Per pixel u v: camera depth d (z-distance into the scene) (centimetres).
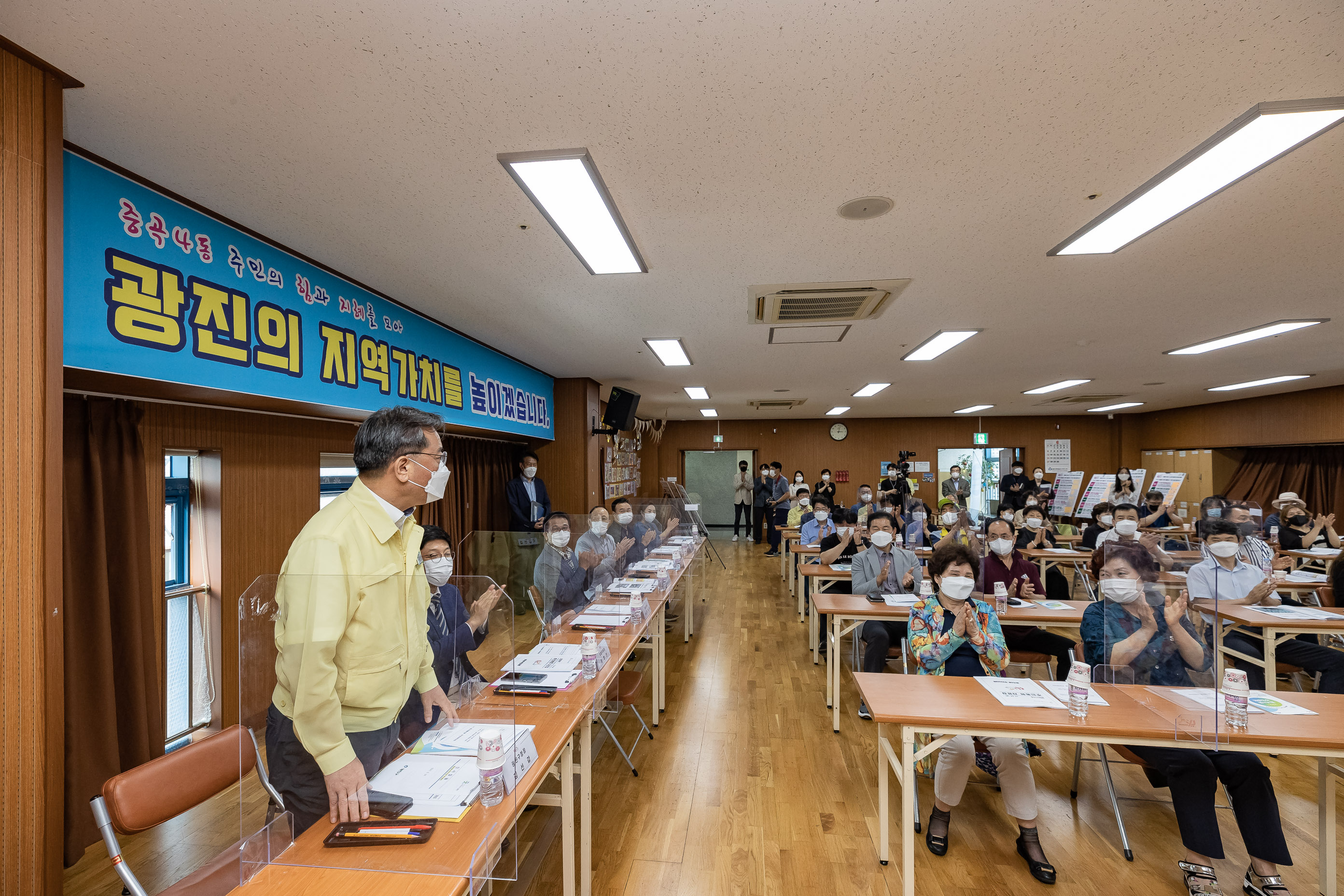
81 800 226
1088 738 187
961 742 233
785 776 289
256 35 142
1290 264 310
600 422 761
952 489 789
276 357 279
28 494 143
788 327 450
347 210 244
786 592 723
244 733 123
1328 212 246
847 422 1320
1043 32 142
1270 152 195
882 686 226
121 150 195
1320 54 148
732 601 676
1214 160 201
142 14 134
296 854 117
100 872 220
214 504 297
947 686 226
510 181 217
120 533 246
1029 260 304
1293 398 843
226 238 251
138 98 166
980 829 248
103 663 234
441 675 164
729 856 229
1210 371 667
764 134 188
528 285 346
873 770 295
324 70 155
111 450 245
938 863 226
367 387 349
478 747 131
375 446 147
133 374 211
